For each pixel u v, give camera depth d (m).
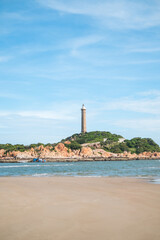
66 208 13.11
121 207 13.38
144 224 10.20
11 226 9.97
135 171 55.41
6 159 171.50
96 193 18.42
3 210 12.65
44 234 9.04
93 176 39.38
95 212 12.24
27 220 10.80
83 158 187.62
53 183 25.53
